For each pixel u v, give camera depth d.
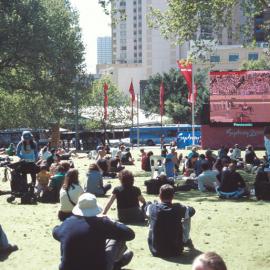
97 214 6.18
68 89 51.97
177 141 57.50
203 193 17.97
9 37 44.22
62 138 75.25
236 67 113.88
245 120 46.81
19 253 9.46
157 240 9.11
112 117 79.75
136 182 22.11
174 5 26.02
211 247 9.90
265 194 16.03
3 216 13.27
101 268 6.02
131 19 187.12
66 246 6.02
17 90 52.34
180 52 152.12
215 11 25.20
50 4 51.72
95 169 16.81
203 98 84.06
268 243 10.22
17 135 71.88
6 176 21.38
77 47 50.72
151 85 93.31
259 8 25.50
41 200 15.95
